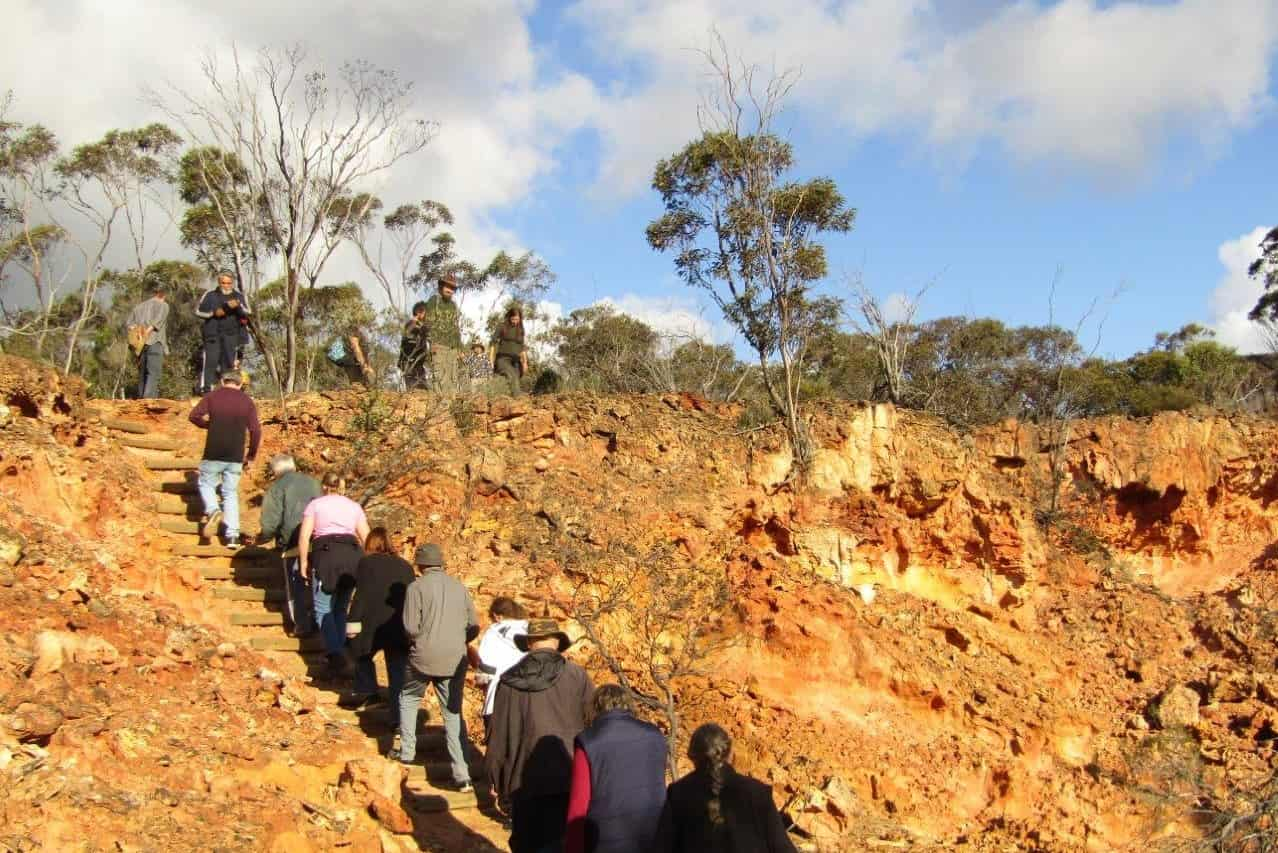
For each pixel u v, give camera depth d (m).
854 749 13.80
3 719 6.91
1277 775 14.11
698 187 18.28
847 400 17.72
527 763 7.28
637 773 6.18
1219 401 23.59
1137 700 16.17
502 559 13.92
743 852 5.59
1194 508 18.84
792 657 14.42
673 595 14.13
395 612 9.86
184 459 13.20
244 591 11.43
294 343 19.59
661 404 16.56
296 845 7.30
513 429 15.67
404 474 14.26
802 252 18.08
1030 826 13.63
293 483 11.38
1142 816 14.05
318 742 8.99
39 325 22.86
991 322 28.73
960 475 17.11
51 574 9.12
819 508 16.30
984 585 16.94
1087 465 18.95
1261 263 31.62
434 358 16.23
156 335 15.84
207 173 23.33
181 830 6.92
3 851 6.11
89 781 6.94
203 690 8.80
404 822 8.33
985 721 14.78
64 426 11.93
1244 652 16.77
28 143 22.64
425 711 10.93
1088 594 17.78
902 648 15.04
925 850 12.79
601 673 13.28
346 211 21.73
